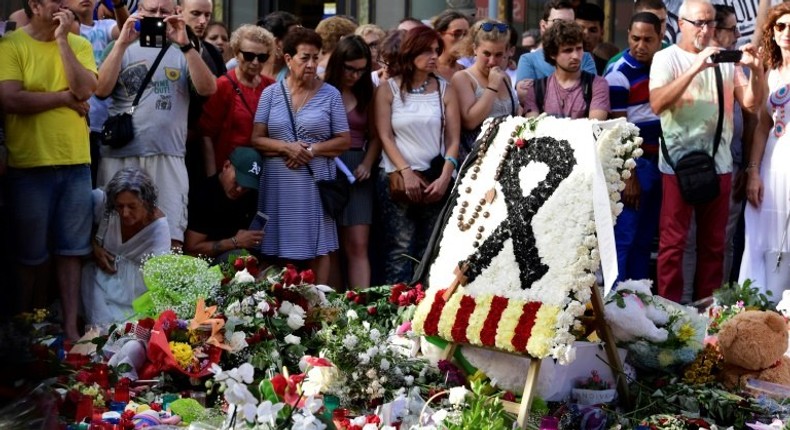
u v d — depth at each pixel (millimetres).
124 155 8703
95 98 9102
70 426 5715
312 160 9258
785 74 9938
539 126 6625
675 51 10102
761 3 11234
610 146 6328
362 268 9695
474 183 6891
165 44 8727
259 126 9289
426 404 5992
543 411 6414
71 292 8359
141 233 8367
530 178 6559
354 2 14875
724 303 8648
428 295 6852
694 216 10320
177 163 8836
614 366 6672
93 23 9750
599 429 6293
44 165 8180
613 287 7094
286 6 15031
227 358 6840
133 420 5957
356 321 7152
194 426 5609
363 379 6426
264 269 8570
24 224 8195
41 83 8203
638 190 10320
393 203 9625
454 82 9883
